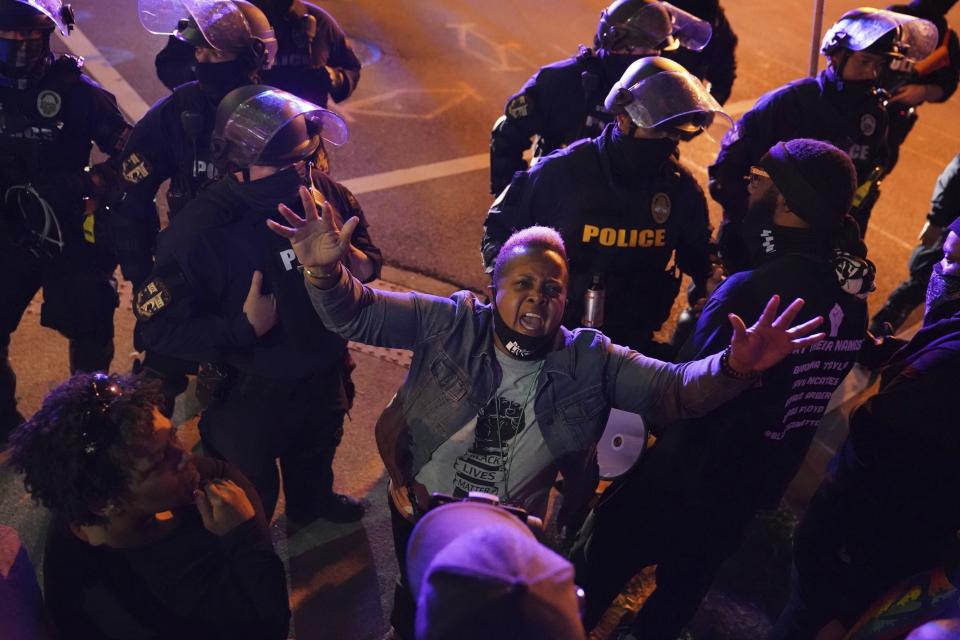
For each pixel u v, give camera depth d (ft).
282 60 14.92
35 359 14.79
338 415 10.64
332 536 12.21
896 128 15.74
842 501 8.79
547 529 12.47
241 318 9.01
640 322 11.34
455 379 7.66
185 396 14.10
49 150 11.52
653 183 10.50
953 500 8.08
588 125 13.33
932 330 8.29
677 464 8.84
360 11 31.86
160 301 9.05
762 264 8.68
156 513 6.17
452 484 8.13
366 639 10.96
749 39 34.53
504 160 13.94
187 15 11.01
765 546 12.55
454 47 30.09
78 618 6.24
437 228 19.88
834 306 8.48
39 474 5.83
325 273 7.10
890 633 6.86
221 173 10.39
